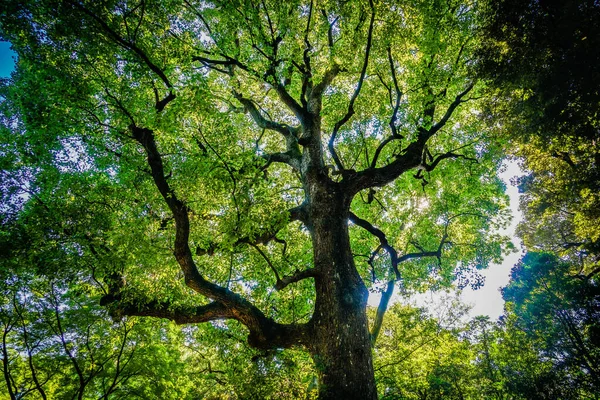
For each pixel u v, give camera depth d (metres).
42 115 8.27
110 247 8.81
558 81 9.02
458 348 13.12
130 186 9.78
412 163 9.61
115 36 6.95
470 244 15.11
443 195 14.52
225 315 7.89
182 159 9.23
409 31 9.20
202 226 8.61
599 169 11.80
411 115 10.77
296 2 9.26
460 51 10.43
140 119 8.45
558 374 16.72
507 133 11.74
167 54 8.20
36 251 8.29
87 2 6.84
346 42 9.67
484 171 13.20
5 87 10.45
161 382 13.39
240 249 8.66
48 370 11.42
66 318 11.32
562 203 20.91
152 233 8.92
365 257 13.91
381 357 12.66
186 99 6.80
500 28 9.54
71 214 8.47
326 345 6.86
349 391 6.21
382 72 11.49
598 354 16.14
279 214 7.65
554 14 8.54
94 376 11.44
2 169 9.49
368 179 9.33
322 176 9.16
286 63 10.07
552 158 16.02
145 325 11.38
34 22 6.98
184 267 7.60
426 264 15.12
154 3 7.46
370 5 8.44
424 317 13.26
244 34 10.34
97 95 8.97
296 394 6.95
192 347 16.70
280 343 7.49
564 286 18.36
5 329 10.17
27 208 9.13
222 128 7.91
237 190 7.51
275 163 14.45
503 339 21.17
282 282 7.72
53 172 9.70
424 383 13.12
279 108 14.74
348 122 13.13
